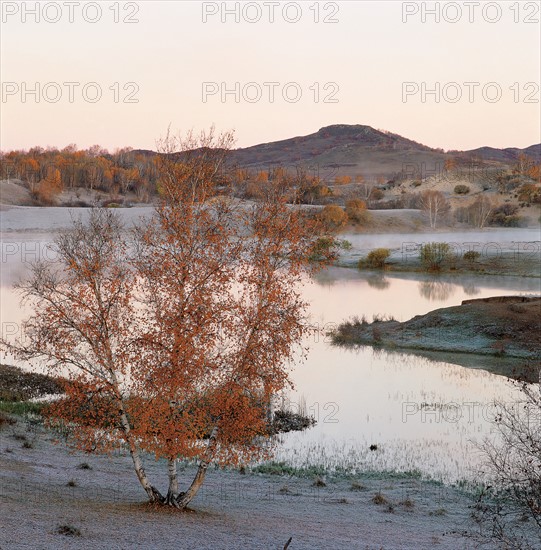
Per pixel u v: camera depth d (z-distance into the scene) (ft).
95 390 59.67
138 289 62.85
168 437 59.06
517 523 62.28
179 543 48.29
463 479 79.15
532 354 153.69
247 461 63.31
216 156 63.98
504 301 191.21
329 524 60.95
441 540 57.72
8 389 113.19
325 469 84.28
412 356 155.94
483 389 124.67
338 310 214.07
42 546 43.73
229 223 62.95
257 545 50.01
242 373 60.95
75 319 61.05
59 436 92.02
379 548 52.90
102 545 45.62
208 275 61.52
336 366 145.28
